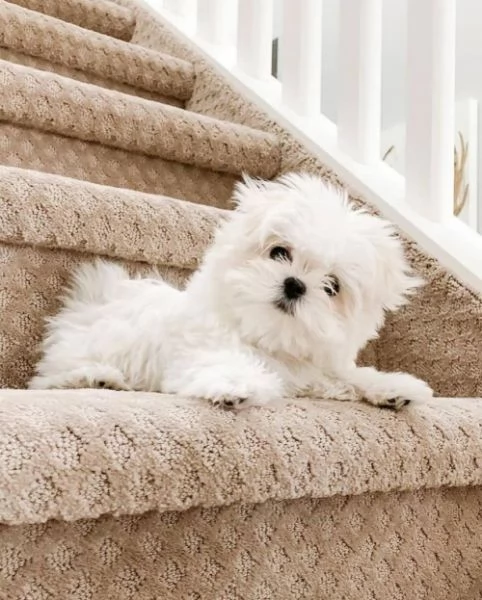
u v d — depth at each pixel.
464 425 0.91
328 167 1.51
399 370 1.35
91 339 1.01
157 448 0.67
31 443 0.62
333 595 0.82
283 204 0.95
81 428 0.65
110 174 1.51
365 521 0.85
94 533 0.67
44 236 1.07
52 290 1.10
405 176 1.38
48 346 1.05
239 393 0.74
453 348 1.28
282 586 0.78
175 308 0.98
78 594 0.66
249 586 0.75
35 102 1.40
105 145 1.51
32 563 0.64
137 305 1.03
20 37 1.72
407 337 1.34
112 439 0.65
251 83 1.78
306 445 0.75
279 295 0.88
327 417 0.80
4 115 1.38
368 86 1.49
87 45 1.80
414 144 1.36
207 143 1.56
